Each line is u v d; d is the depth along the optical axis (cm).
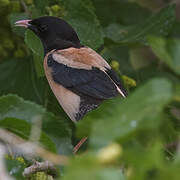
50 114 830
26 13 1298
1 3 1252
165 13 1333
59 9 1309
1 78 1319
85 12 1280
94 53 1273
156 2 1648
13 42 1355
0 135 672
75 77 1238
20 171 744
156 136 501
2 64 1329
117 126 497
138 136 546
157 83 502
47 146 747
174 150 820
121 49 1443
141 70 1405
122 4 1513
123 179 461
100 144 491
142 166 476
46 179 812
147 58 1593
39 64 1162
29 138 770
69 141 847
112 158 477
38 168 814
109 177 460
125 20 1515
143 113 498
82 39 1270
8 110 819
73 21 1295
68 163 477
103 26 1485
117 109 507
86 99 1227
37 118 800
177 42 534
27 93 1305
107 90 1202
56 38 1317
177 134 608
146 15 1524
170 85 500
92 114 548
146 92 503
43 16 1306
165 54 528
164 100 496
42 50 1173
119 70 1331
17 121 757
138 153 480
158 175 471
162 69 1431
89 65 1240
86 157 470
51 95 1315
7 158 751
